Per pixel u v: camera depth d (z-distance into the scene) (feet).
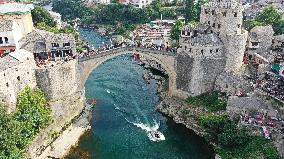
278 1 626.23
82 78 311.88
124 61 460.55
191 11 568.82
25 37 317.42
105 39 568.41
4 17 327.67
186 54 313.94
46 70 280.72
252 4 622.95
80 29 642.63
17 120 248.32
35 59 303.48
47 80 283.38
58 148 273.13
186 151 275.80
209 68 311.27
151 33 538.47
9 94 249.75
